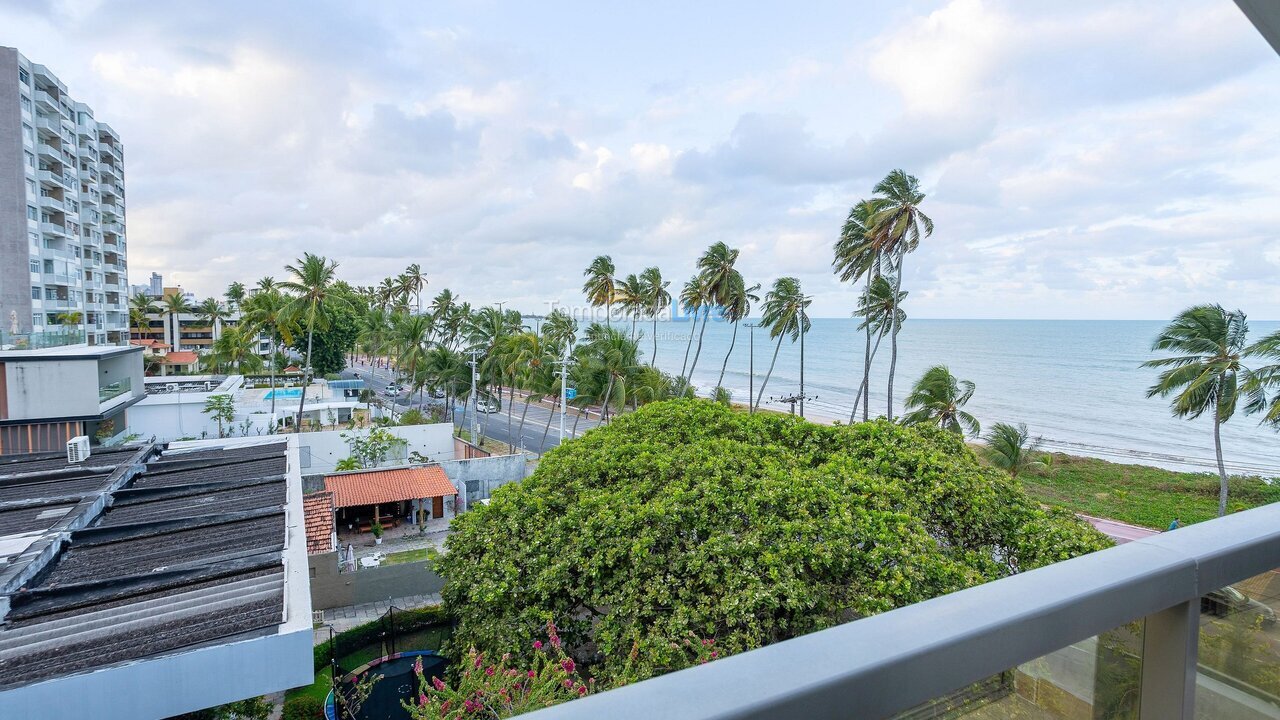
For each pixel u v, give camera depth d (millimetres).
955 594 1230
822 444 15516
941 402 31562
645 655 10281
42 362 25859
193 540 11500
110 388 29234
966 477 13391
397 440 32062
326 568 18766
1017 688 1318
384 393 72625
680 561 11289
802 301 44781
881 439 14750
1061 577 1292
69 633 8242
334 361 66938
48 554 10305
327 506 22469
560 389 44031
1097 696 1420
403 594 19656
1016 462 33062
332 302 43125
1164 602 1375
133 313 75875
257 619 8492
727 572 10781
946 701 1259
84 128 55281
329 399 47500
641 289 52125
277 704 13711
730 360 146500
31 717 6738
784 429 15969
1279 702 1600
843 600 10742
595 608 12648
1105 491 39188
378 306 117938
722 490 12406
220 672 7535
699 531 11914
